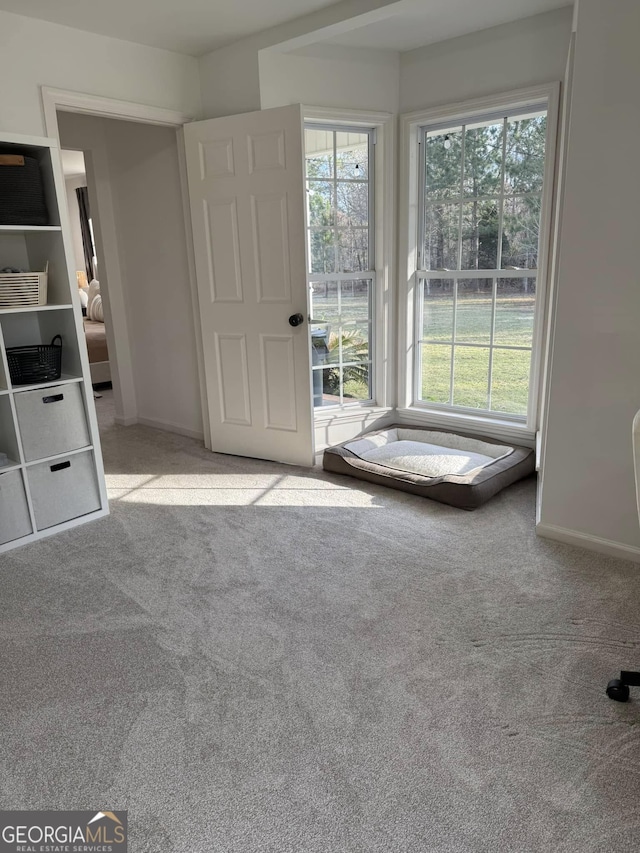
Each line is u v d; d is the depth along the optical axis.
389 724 1.71
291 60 3.39
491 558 2.59
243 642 2.09
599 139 2.22
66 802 1.50
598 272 2.33
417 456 3.54
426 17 3.07
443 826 1.41
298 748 1.64
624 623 2.13
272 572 2.54
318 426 3.94
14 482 2.78
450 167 3.66
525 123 3.31
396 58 3.63
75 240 9.20
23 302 2.75
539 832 1.39
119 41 3.25
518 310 3.56
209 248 3.69
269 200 3.39
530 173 3.35
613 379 2.39
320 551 2.71
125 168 4.25
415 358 4.11
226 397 3.94
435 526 2.92
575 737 1.66
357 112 3.56
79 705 1.82
